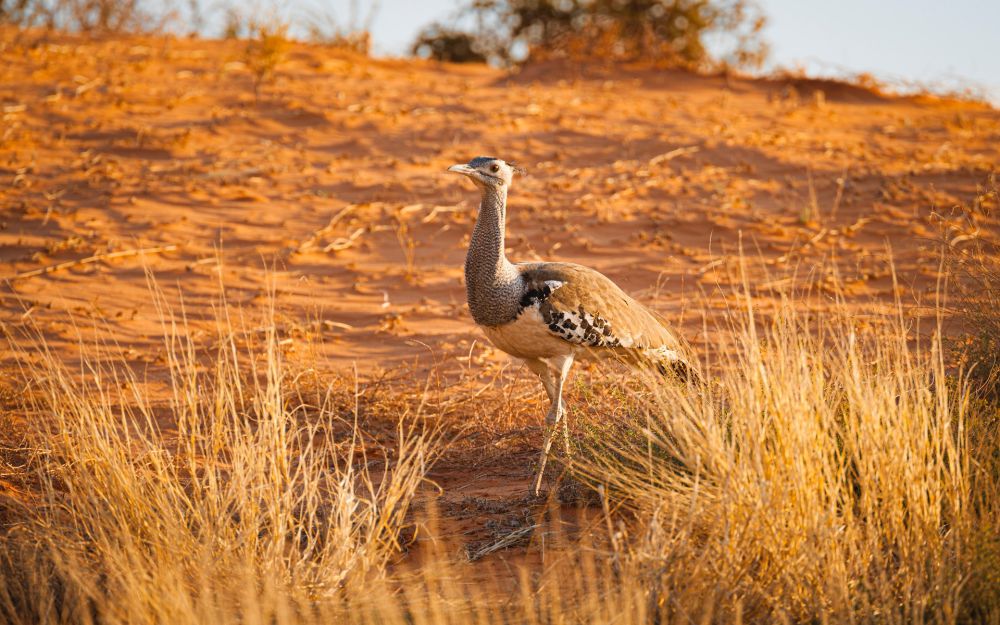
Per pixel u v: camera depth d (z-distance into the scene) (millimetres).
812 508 10898
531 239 31031
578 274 16188
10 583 11164
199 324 24797
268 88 45500
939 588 10391
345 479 12859
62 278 27328
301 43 57812
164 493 12320
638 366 16891
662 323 17578
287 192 34625
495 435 18109
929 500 11453
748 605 10445
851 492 11789
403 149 39500
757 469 11031
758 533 10781
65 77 44625
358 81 49156
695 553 10820
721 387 13742
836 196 35219
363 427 18719
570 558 12320
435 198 34531
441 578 12117
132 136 38469
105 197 32781
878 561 10508
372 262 29812
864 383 12945
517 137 41344
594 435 14367
